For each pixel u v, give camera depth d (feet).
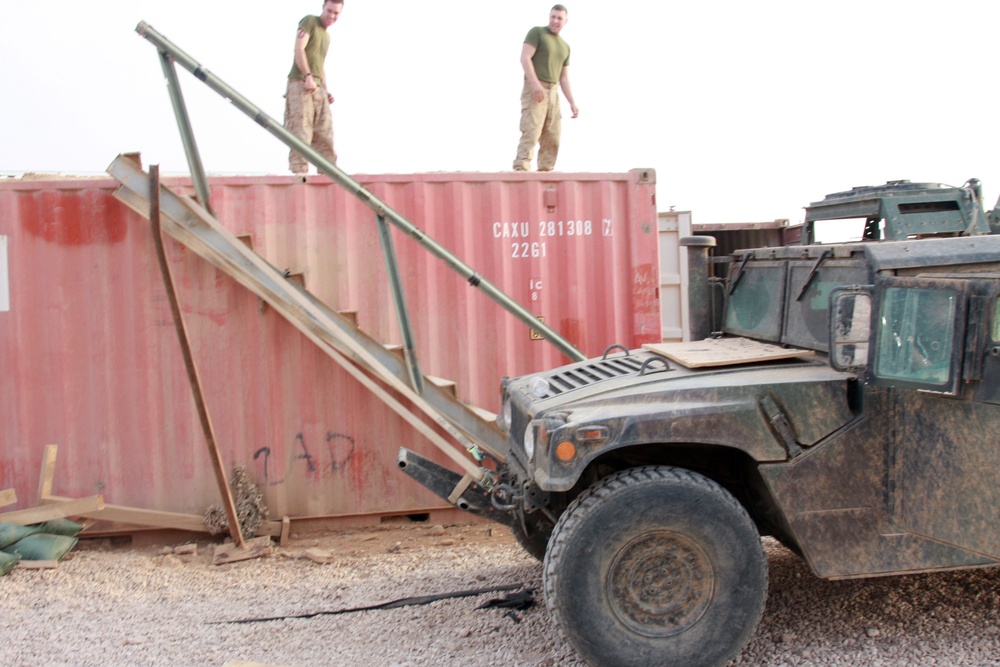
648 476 12.97
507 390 17.30
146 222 21.71
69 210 21.53
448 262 20.18
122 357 21.83
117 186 21.48
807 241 18.84
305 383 22.50
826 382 13.23
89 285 21.65
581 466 12.67
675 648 12.70
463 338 23.39
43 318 21.52
